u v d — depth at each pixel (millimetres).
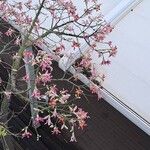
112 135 3957
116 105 3504
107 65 3783
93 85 3363
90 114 4125
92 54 3898
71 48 3865
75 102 4168
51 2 4324
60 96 3029
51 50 3701
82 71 3561
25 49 3461
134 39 3928
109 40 3996
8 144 4277
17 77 4258
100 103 4172
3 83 4664
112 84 3637
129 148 3818
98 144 3945
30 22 3639
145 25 3992
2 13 3773
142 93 3520
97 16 3947
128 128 3957
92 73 3395
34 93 3094
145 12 4082
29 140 4672
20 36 4105
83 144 4004
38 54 3146
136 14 4094
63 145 4242
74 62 3758
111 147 3879
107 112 4109
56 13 3967
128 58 3801
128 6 4090
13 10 3670
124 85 3613
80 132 4086
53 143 4395
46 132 4500
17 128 4809
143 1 4160
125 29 4020
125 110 3443
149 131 3301
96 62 3834
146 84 3568
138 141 3848
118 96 3537
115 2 4254
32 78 3635
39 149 4590
